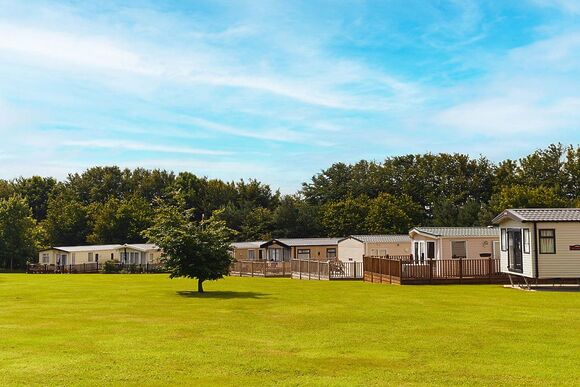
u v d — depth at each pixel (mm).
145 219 77562
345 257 48031
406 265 32625
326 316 18375
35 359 11938
